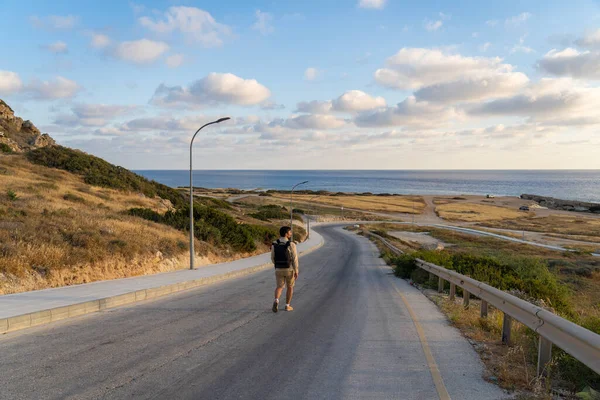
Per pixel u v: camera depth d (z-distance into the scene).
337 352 6.36
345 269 22.86
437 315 9.53
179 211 26.55
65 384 4.79
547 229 93.81
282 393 4.67
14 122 52.12
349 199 154.12
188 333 7.41
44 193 25.80
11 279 11.12
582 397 4.33
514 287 13.43
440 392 4.75
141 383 4.87
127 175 45.25
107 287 11.94
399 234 75.94
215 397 4.51
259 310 9.82
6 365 5.46
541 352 5.12
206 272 17.11
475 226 98.00
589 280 32.97
